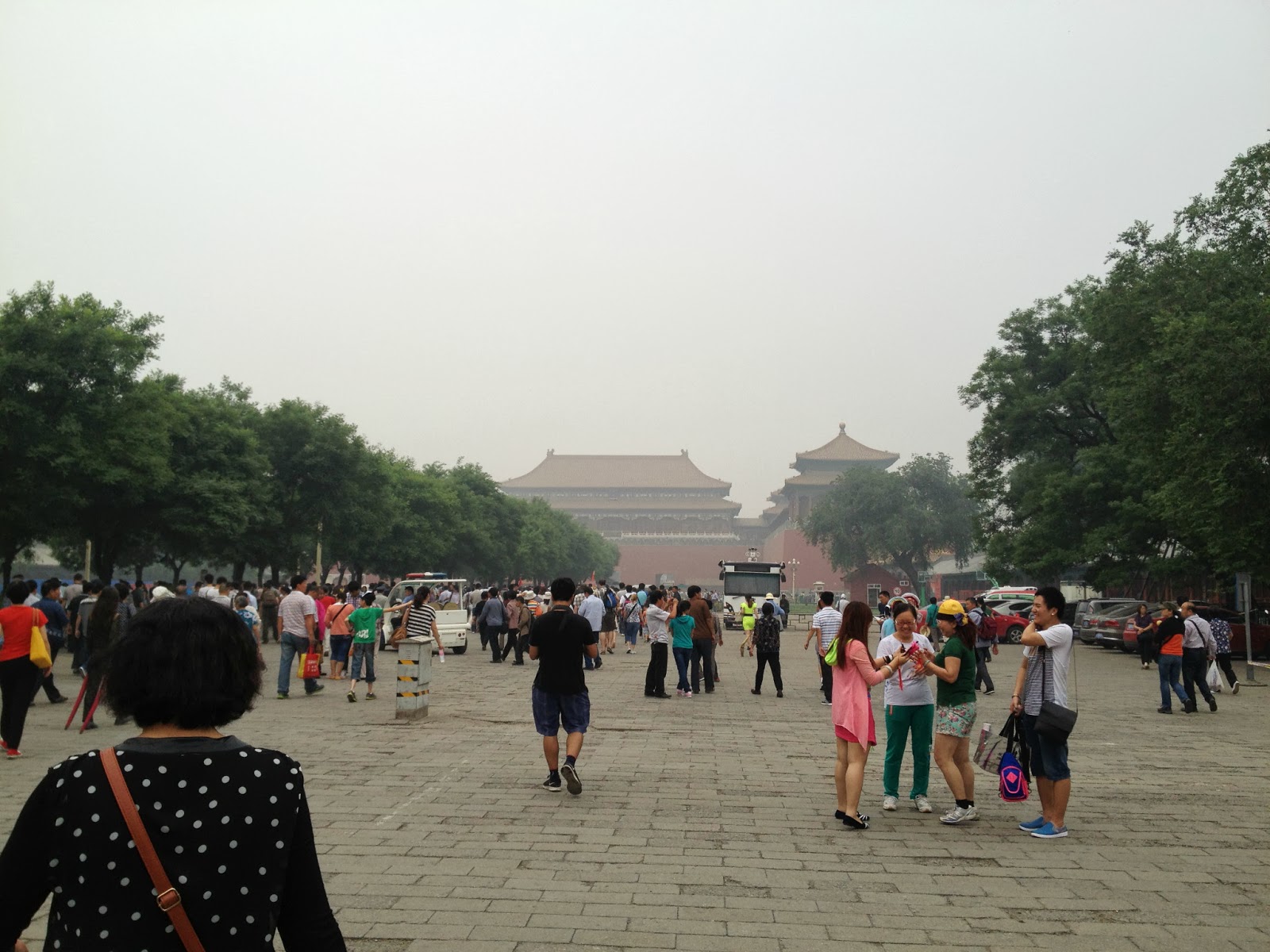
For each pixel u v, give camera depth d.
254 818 2.31
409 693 15.00
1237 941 5.79
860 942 5.68
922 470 87.69
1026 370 44.50
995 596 42.75
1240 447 26.64
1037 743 8.47
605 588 37.34
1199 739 14.42
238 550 41.88
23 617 11.48
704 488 163.62
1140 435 31.55
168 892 2.20
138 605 24.81
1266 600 38.59
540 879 6.79
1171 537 37.09
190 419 37.31
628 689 20.84
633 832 8.17
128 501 31.94
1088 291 43.34
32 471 27.75
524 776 10.53
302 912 2.43
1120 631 35.16
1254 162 31.00
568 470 169.00
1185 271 32.03
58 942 2.21
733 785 10.25
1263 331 26.52
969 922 6.08
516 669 24.69
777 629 19.59
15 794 9.27
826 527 90.12
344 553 49.41
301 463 43.66
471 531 71.94
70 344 28.27
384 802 9.15
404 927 5.81
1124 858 7.63
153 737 2.42
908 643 9.03
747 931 5.84
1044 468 43.12
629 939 5.66
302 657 18.42
